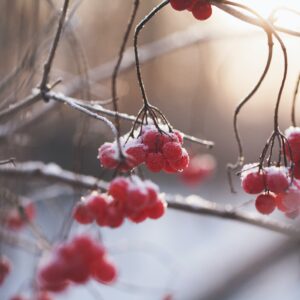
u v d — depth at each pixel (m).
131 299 1.32
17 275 1.07
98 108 0.46
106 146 0.42
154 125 0.43
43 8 0.73
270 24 0.41
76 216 0.45
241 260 1.33
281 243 1.31
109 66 0.83
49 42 0.63
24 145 0.66
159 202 0.43
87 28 0.91
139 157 0.41
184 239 1.67
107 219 0.43
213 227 1.76
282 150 0.43
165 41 0.85
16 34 0.71
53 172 0.64
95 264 0.47
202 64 0.85
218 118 1.89
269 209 0.42
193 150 0.87
